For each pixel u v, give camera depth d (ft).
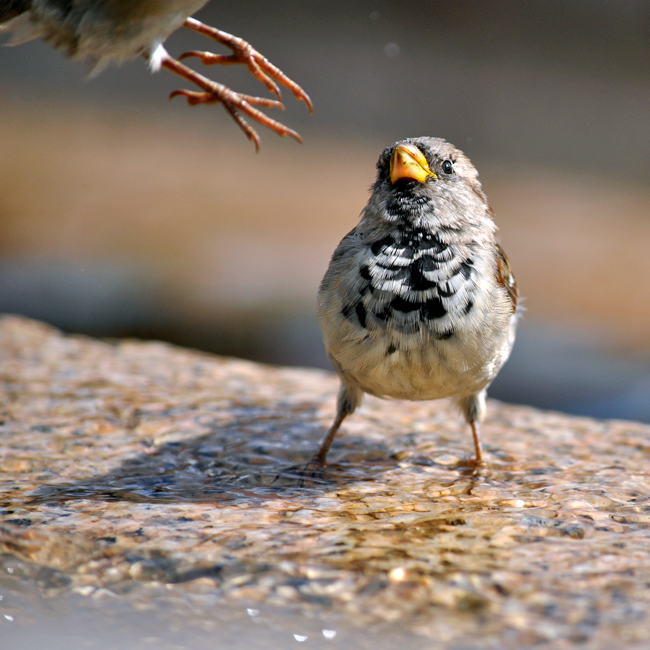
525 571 19.38
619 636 16.81
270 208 98.12
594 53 180.24
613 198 116.06
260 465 28.37
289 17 171.32
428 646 16.75
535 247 93.45
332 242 89.10
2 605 18.47
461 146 137.28
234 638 17.21
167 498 24.41
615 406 55.47
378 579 19.06
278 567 19.60
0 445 29.22
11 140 115.03
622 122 155.22
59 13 26.40
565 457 30.01
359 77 159.02
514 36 180.65
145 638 17.28
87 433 31.04
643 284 81.41
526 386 58.80
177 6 26.25
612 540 21.29
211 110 144.87
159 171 108.78
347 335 26.05
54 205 89.61
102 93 145.69
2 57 152.66
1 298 68.49
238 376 40.73
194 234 86.53
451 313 25.57
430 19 182.60
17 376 38.29
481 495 25.08
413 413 35.91
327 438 29.17
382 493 25.32
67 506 23.36
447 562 19.84
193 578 19.35
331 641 17.04
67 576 19.62
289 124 139.95
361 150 130.31
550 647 16.57
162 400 35.53
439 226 26.40
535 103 159.43
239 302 70.64
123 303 68.69
